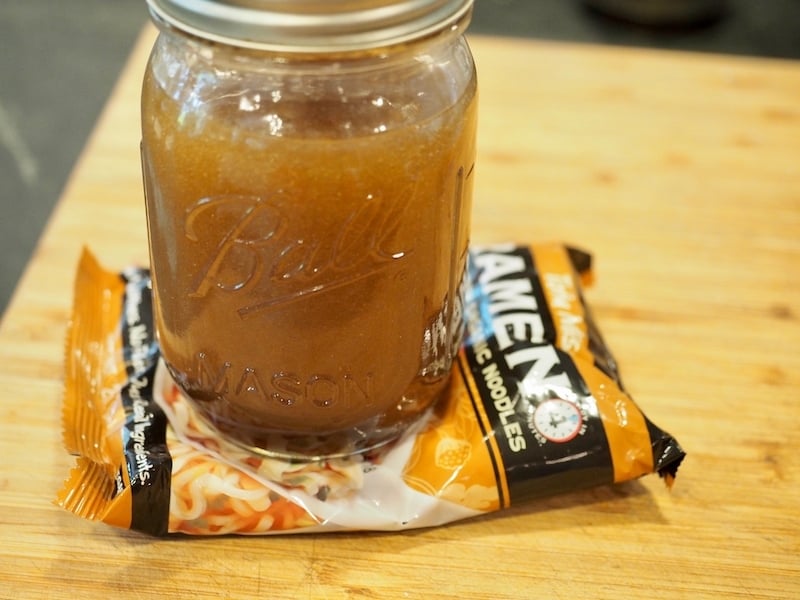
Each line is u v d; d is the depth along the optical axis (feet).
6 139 1.93
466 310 1.05
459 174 0.79
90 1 2.35
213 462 0.88
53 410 1.00
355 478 0.89
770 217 1.31
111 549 0.86
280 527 0.87
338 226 0.73
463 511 0.89
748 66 1.63
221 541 0.88
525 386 0.94
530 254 1.11
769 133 1.48
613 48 1.67
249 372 0.82
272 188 0.72
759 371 1.08
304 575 0.85
